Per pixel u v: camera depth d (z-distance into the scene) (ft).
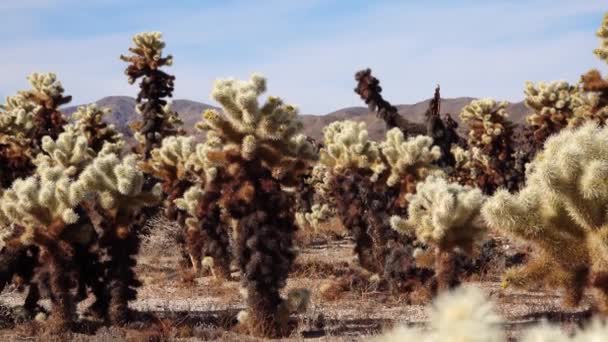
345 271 48.14
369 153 44.11
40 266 29.76
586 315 22.99
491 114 82.07
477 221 30.07
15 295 40.27
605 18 51.44
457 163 79.15
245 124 28.96
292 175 30.66
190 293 41.81
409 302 36.19
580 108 62.64
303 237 67.31
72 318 30.01
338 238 70.08
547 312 30.12
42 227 29.04
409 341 2.89
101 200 30.22
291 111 29.32
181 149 50.65
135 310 32.32
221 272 45.91
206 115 29.12
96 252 31.01
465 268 44.42
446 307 2.59
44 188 28.60
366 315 33.06
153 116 74.79
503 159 80.64
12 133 63.77
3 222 30.58
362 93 58.70
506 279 15.10
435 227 30.35
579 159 13.58
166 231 63.67
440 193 30.37
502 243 54.80
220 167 31.96
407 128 58.85
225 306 37.42
